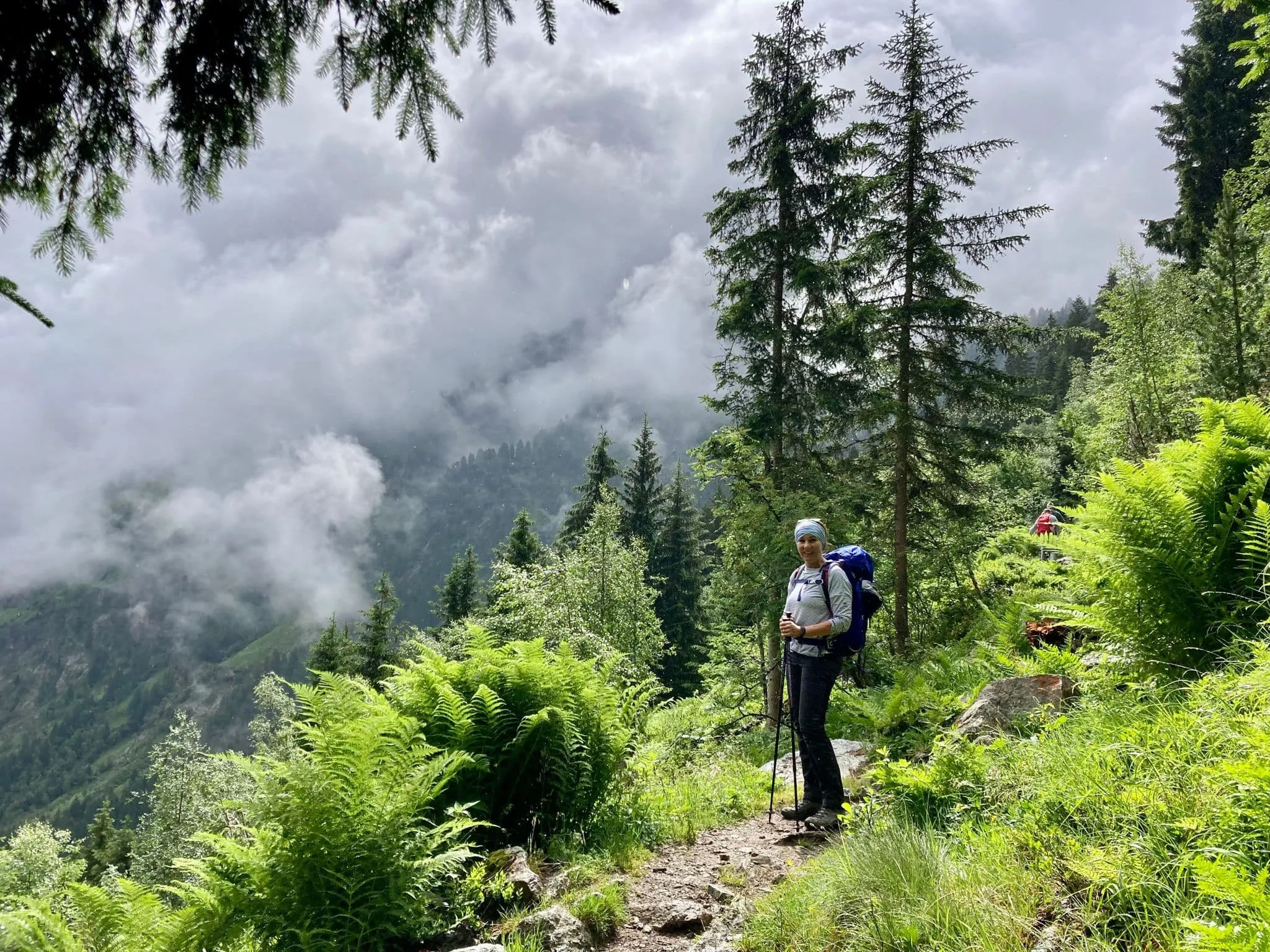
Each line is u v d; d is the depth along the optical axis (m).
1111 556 3.90
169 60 2.87
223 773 30.00
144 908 2.75
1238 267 16.61
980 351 15.52
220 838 2.87
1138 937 1.94
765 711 10.95
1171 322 19.25
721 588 13.49
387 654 36.59
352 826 2.89
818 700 4.28
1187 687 3.34
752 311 15.59
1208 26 26.34
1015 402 14.87
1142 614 3.79
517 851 3.77
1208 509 3.82
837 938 2.57
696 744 8.64
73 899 2.69
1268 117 15.16
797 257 15.55
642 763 5.55
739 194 16.02
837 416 15.48
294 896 2.81
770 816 4.64
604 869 3.85
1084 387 38.22
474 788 4.09
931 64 15.63
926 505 15.88
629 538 35.56
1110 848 2.28
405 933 2.95
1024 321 14.84
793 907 2.87
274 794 2.92
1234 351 16.30
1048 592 6.45
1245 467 3.90
